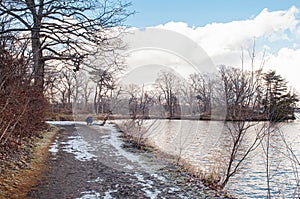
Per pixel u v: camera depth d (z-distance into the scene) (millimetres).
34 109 9094
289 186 7082
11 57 5664
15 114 6129
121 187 4941
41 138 10078
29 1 6793
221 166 6973
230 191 6551
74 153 7938
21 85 6570
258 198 6371
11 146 6340
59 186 4781
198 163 7301
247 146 7766
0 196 3928
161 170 6305
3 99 5434
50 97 13688
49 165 6297
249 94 6727
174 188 5043
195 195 4715
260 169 8102
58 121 17406
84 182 5133
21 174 5191
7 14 5922
